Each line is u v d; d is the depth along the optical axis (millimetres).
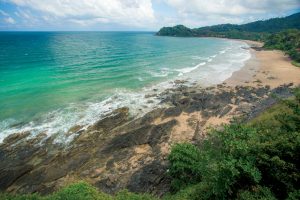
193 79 50031
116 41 161500
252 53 93938
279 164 10883
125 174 20469
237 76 52344
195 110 33375
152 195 17000
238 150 12445
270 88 43656
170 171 18625
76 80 46500
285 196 11070
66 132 26438
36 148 23391
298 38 104188
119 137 25188
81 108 32906
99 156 22797
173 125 28891
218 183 11953
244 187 12078
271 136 12727
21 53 80562
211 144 15953
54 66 59219
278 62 70688
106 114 31344
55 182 19469
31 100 34562
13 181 18953
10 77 46406
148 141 25141
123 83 45812
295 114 12727
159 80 48844
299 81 47906
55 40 159875
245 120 29719
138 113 32344
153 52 95125
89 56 79562
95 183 19562
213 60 74938
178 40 177625
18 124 27406
